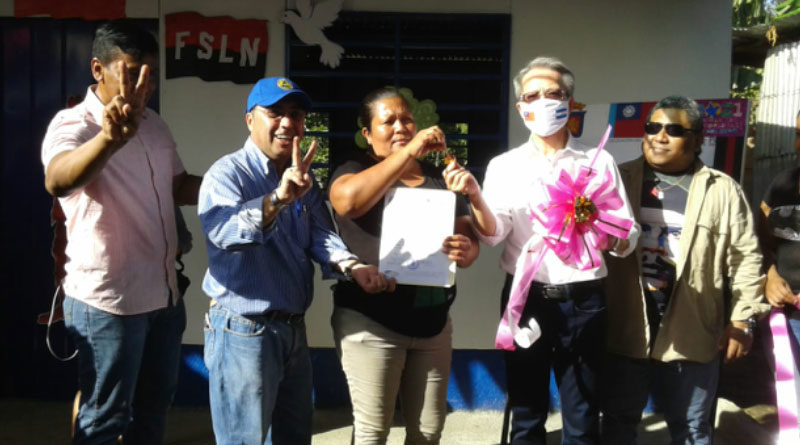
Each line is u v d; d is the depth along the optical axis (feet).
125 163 9.08
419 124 13.48
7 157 13.93
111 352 8.94
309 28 13.47
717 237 10.23
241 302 8.35
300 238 9.01
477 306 13.91
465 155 18.16
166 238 9.53
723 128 13.07
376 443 9.16
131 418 9.89
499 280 13.87
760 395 15.69
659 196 10.44
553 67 9.66
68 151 8.33
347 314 9.18
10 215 14.01
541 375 10.00
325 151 21.02
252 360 8.36
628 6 13.66
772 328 10.55
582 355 9.79
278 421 9.52
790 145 19.26
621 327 10.48
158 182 9.52
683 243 10.17
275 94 8.43
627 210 9.66
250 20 13.53
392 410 9.23
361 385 9.09
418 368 9.29
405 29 15.14
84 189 8.80
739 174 13.03
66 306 9.07
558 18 13.67
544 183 9.52
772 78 20.54
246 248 7.91
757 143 21.83
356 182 8.71
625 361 10.61
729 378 16.96
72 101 10.83
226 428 8.48
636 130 13.34
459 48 13.89
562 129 10.16
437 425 9.36
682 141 10.12
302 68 16.48
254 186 8.54
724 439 13.08
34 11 13.56
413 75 13.80
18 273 14.10
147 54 8.73
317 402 14.08
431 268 8.90
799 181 10.59
